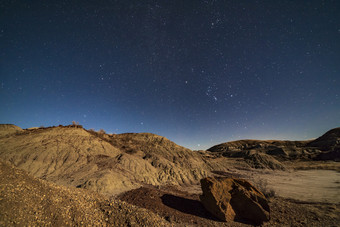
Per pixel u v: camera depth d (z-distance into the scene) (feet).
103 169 60.95
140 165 73.61
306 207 43.45
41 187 24.58
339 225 32.96
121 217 25.21
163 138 147.84
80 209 24.09
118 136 146.82
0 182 20.44
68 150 74.28
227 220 33.86
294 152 200.64
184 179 77.66
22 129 100.73
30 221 17.85
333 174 109.60
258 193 39.04
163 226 25.75
